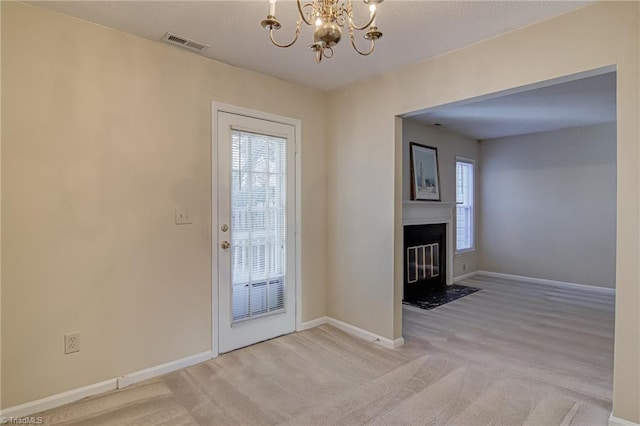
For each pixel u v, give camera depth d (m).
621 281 1.87
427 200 5.08
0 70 1.94
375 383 2.38
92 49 2.23
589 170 5.11
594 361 2.72
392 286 3.02
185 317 2.64
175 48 2.57
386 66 2.88
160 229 2.52
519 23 2.19
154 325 2.50
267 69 2.96
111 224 2.31
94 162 2.25
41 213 2.07
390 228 3.03
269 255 3.15
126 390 2.30
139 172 2.42
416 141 5.00
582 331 3.38
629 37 1.85
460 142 5.82
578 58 2.02
